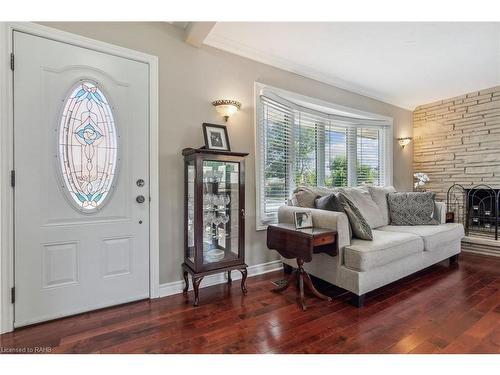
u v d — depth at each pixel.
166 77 2.35
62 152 1.93
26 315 1.82
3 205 1.73
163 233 2.34
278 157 3.20
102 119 2.07
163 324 1.87
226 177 2.42
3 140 1.73
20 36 1.79
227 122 2.69
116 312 2.04
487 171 3.90
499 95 3.78
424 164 4.64
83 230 2.01
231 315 2.00
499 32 2.44
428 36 2.52
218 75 2.63
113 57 2.11
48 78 1.88
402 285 2.58
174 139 2.39
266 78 2.98
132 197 2.20
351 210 2.47
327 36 2.53
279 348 1.60
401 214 3.32
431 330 1.79
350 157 4.13
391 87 3.88
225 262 2.32
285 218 2.73
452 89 3.97
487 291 2.43
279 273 2.94
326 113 3.82
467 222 4.07
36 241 1.84
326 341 1.67
